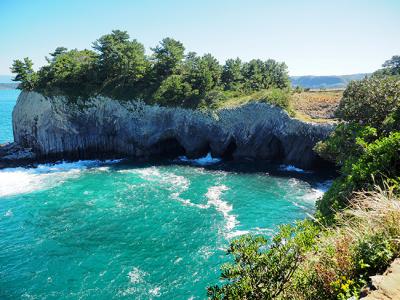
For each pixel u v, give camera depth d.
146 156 75.75
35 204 45.75
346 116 30.52
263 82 95.06
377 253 9.65
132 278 28.45
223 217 40.28
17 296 26.55
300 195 47.81
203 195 48.22
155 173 60.78
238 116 69.69
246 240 11.05
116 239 35.34
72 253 32.75
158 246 33.62
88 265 30.59
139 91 79.31
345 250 10.53
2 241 35.41
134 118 76.31
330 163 62.00
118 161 72.06
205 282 27.61
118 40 86.19
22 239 35.78
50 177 59.06
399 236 9.84
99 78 81.94
